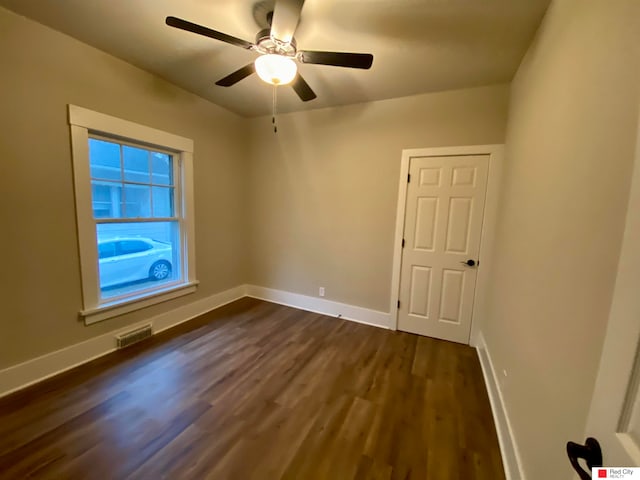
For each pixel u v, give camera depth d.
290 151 3.62
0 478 1.36
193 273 3.28
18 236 1.94
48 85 2.01
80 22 1.92
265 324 3.22
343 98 3.04
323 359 2.53
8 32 1.82
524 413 1.39
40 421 1.71
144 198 2.81
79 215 2.23
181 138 2.98
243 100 3.23
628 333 0.53
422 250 3.02
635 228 0.53
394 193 3.09
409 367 2.44
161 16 1.84
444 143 2.82
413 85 2.68
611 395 0.57
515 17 1.70
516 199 1.97
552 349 1.14
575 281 0.99
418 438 1.68
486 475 1.46
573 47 1.17
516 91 2.29
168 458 1.50
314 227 3.58
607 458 0.55
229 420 1.77
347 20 1.78
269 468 1.46
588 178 0.96
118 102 2.41
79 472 1.40
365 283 3.35
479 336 2.79
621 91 0.79
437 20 1.77
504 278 2.10
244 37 2.04
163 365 2.34
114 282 2.63
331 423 1.78
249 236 4.04
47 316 2.11
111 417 1.76
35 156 1.98
